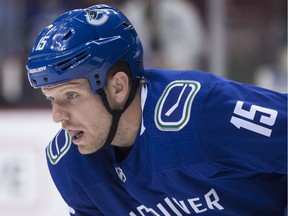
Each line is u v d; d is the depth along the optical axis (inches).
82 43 163.8
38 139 379.2
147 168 174.6
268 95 166.6
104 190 185.6
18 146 379.6
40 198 376.8
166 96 171.8
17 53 389.4
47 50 163.0
